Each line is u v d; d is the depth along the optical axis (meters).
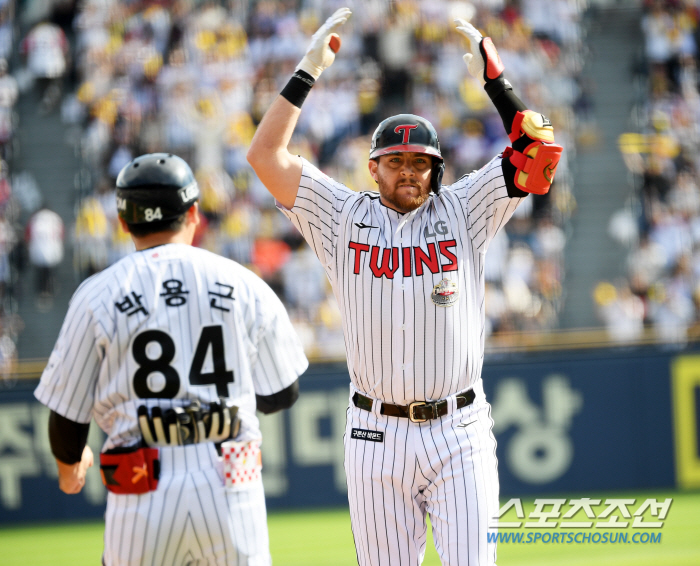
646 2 49.03
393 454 11.42
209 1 47.69
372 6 46.34
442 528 11.32
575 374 27.81
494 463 11.65
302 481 27.09
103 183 41.44
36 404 26.06
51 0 47.19
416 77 45.09
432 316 11.23
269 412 10.73
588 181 43.19
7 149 43.78
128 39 46.19
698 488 27.80
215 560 9.41
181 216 10.13
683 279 39.16
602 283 39.03
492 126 43.81
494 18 46.78
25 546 24.12
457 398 11.48
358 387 11.87
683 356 27.97
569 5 48.34
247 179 40.94
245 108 44.03
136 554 9.21
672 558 21.14
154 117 43.38
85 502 26.22
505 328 35.66
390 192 11.34
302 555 22.58
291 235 38.69
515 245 38.09
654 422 27.86
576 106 45.59
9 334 36.72
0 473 25.98
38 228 38.69
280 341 10.30
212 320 9.77
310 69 11.34
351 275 11.51
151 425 9.38
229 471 9.45
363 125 44.00
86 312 9.60
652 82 46.97
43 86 45.56
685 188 42.41
